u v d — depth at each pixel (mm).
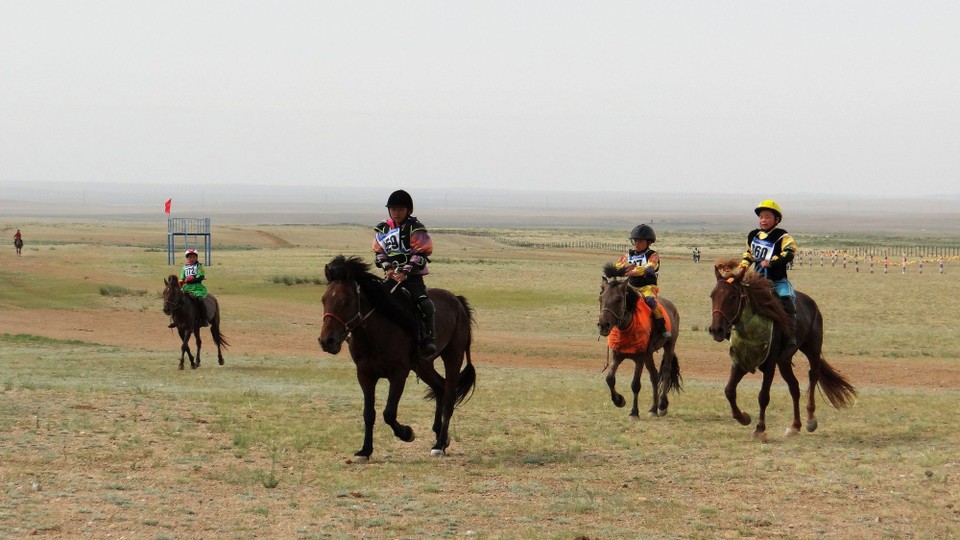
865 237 173625
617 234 183000
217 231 124562
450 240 127875
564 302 48594
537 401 18109
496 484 10492
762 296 13359
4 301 42844
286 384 20734
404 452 12453
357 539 8180
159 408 15141
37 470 10180
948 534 8711
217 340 25688
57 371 22156
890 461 12070
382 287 11352
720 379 25375
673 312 16906
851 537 8617
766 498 10055
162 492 9523
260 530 8328
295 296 49875
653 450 12797
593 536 8469
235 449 12023
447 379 12578
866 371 27172
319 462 11461
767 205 13875
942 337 35938
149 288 50500
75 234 118750
